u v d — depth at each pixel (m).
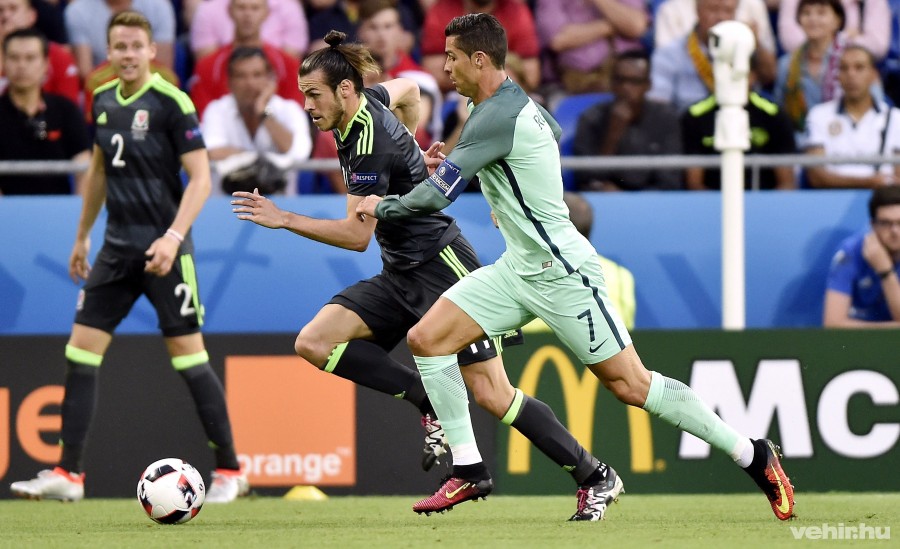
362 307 18.95
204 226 26.53
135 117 21.52
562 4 32.69
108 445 23.91
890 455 23.56
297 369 23.92
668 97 31.44
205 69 30.66
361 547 14.27
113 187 21.72
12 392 23.89
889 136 30.70
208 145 28.88
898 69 33.19
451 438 17.19
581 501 17.80
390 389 19.31
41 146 29.38
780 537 15.20
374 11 30.72
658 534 15.61
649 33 32.94
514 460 23.59
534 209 15.84
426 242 18.70
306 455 23.80
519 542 14.67
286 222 16.89
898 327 23.88
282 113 29.17
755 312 26.73
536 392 23.59
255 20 30.92
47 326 26.41
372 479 23.78
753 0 31.66
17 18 31.50
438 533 16.03
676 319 26.53
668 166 26.77
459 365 17.52
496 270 16.58
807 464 23.56
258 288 26.45
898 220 25.98
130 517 19.47
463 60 15.90
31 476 23.81
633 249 26.64
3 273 26.48
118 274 21.84
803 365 23.66
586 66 32.59
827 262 26.72
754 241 26.83
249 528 17.09
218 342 23.94
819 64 31.31
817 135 30.88
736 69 24.11
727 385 23.62
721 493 23.58
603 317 16.02
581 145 29.81
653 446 23.58
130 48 21.34
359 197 17.42
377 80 30.64
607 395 23.64
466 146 15.66
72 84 30.09
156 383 24.02
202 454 23.97
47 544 15.04
